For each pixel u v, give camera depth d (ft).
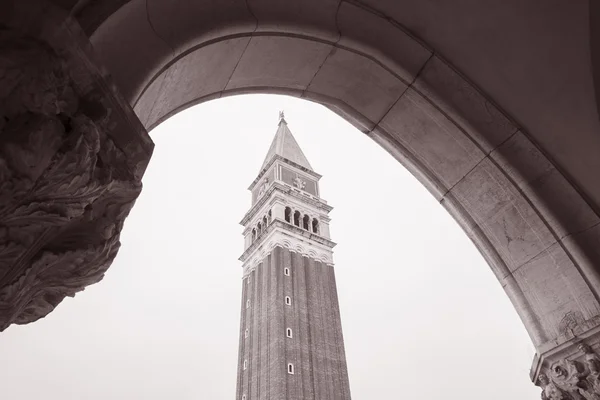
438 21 18.80
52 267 9.41
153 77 12.14
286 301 217.36
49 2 8.30
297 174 282.56
